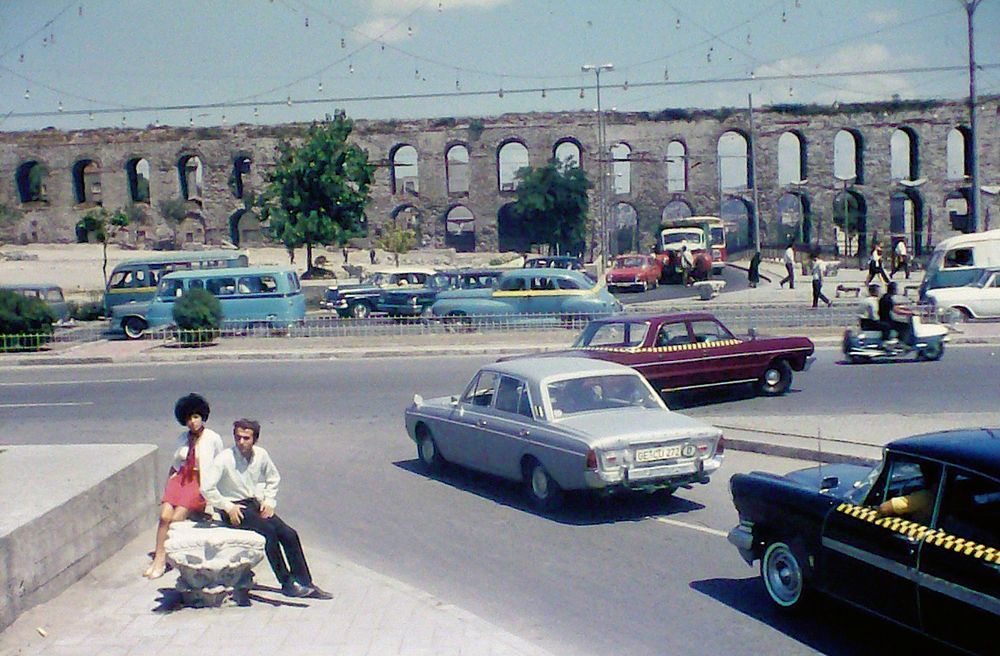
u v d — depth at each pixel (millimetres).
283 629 7246
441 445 12875
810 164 81188
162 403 19188
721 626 7555
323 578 8555
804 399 17359
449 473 13195
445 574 9016
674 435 10461
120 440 15766
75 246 78312
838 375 19938
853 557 6871
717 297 39812
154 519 10305
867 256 67312
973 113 39156
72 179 81875
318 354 25641
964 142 81500
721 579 8664
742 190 86688
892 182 80812
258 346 27109
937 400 16828
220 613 7617
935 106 79750
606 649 7156
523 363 12203
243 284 31797
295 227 62938
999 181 79438
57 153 81688
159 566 8516
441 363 23781
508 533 10305
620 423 10688
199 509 8508
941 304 28344
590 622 7703
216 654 6758
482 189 82000
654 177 81875
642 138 81562
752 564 8445
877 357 21438
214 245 81438
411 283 41000
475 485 12484
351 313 35906
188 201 82062
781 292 41125
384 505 11641
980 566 5914
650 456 10367
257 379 22000
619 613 7887
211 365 24844
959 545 6102
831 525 7070
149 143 81500
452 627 7258
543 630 7555
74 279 59688
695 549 9562
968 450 6363
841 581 7016
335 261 74500
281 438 15758
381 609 7699
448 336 26797
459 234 89062
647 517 10758
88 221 63531
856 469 7938
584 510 11125
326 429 16328
